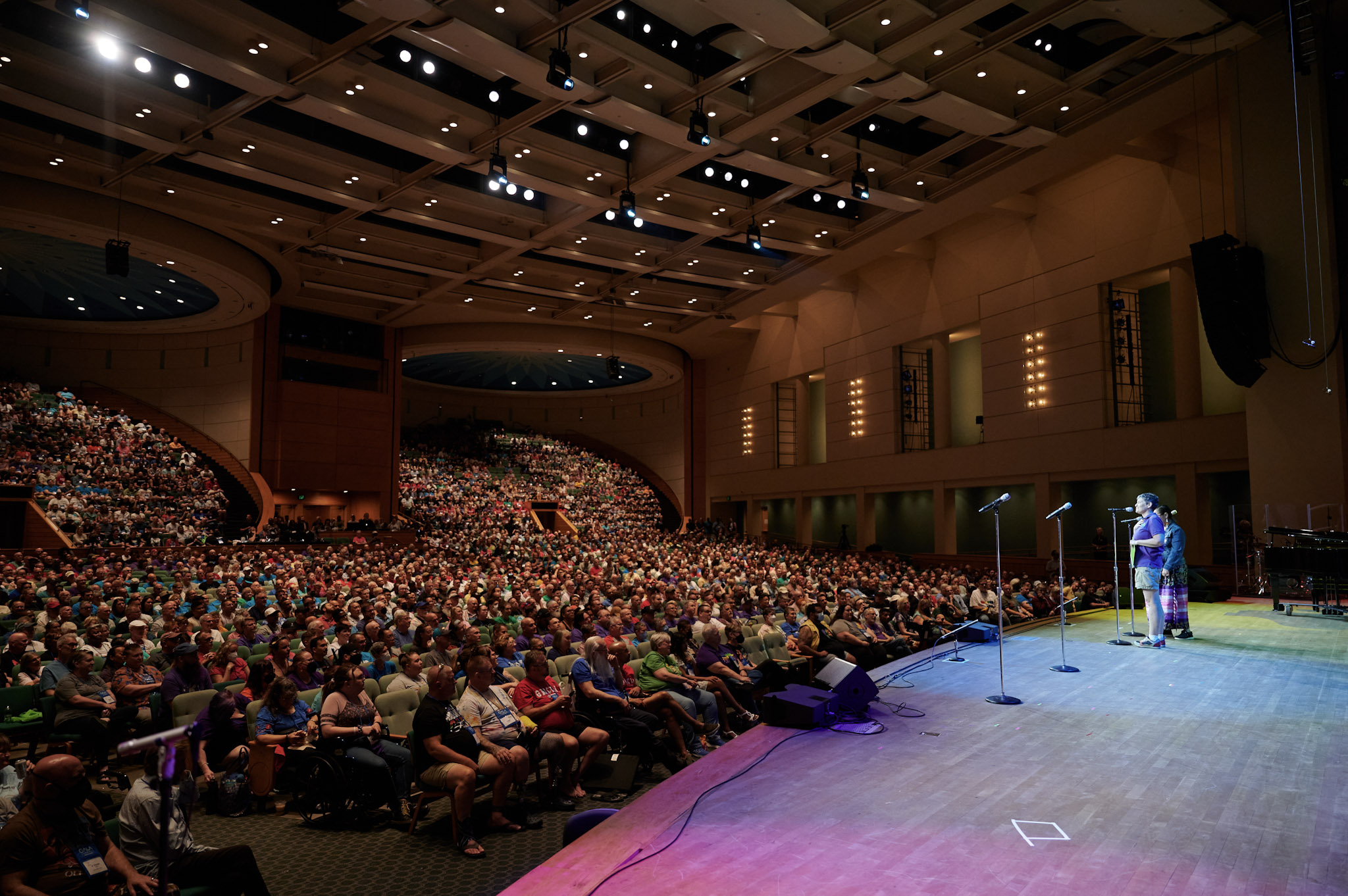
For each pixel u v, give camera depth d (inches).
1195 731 211.0
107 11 423.2
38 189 653.9
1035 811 157.0
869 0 452.4
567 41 480.1
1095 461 796.0
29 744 296.8
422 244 815.1
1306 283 508.4
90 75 507.8
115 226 695.1
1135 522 368.2
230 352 1077.8
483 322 1160.8
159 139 565.6
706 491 1424.7
